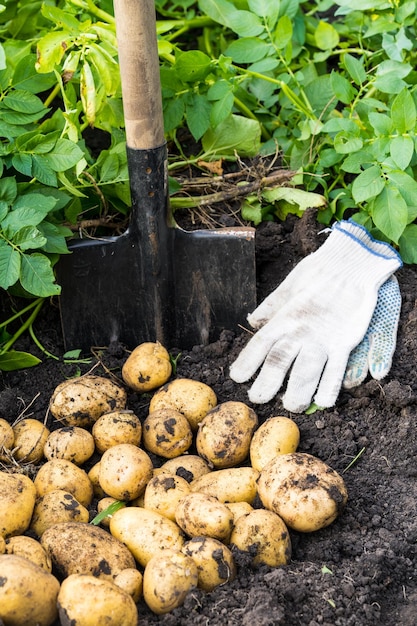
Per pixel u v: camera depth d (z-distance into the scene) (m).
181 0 1.49
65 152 1.18
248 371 1.20
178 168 1.38
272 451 1.08
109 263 1.23
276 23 1.39
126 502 1.06
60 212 1.26
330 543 1.03
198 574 0.97
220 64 1.29
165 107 1.31
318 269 1.23
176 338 1.27
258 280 1.30
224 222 1.31
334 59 1.52
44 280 1.14
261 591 0.96
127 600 0.92
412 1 1.35
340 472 1.11
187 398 1.15
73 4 1.32
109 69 1.21
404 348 1.19
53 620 0.93
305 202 1.29
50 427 1.17
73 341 1.26
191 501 1.00
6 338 1.26
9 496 1.00
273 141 1.40
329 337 1.20
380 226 1.21
